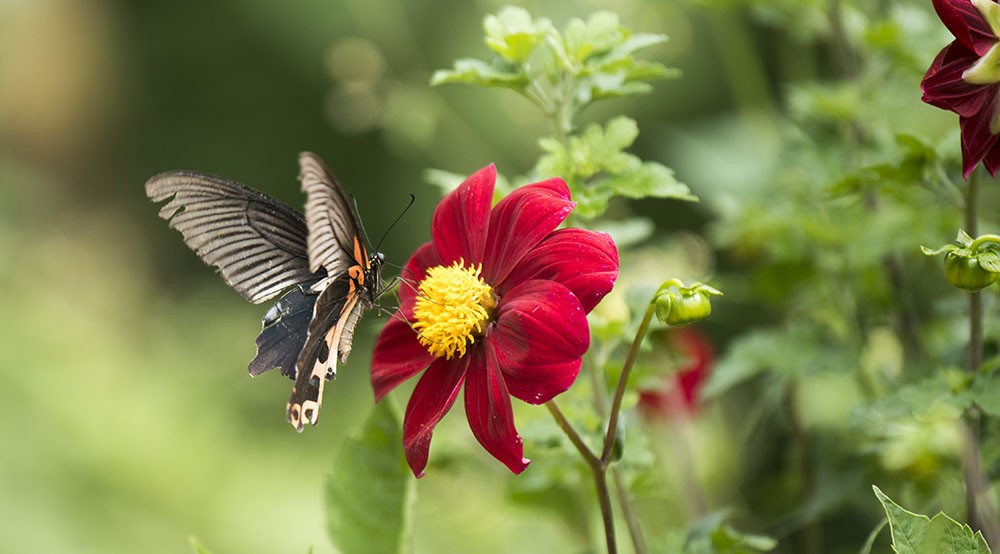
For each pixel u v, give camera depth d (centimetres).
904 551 154
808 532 178
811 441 180
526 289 160
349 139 400
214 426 339
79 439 314
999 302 170
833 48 182
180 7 444
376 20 313
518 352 159
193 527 307
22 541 284
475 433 159
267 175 427
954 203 164
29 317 353
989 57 156
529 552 191
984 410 161
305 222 165
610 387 167
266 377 375
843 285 177
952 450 173
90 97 471
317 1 407
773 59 286
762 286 180
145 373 361
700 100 316
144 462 312
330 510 163
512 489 177
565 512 177
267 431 352
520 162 310
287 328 164
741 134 208
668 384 180
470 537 190
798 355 174
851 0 185
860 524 185
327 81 411
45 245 433
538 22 164
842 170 176
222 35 429
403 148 340
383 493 163
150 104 456
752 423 179
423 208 390
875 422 164
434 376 161
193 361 381
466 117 315
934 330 179
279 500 316
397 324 163
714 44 313
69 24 473
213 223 163
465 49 346
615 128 164
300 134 419
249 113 429
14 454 305
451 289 160
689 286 158
